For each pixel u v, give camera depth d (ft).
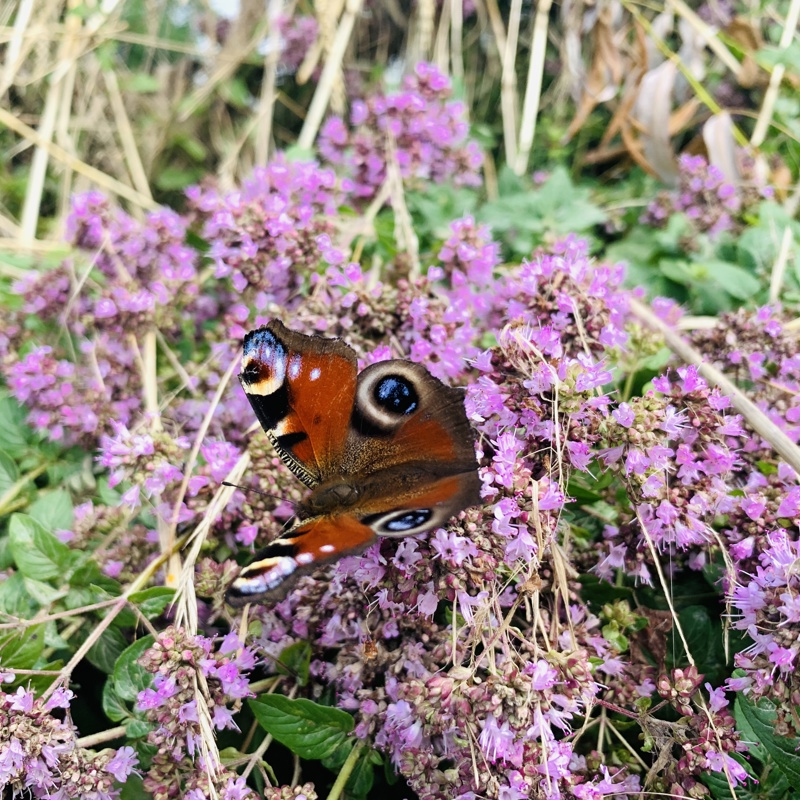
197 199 0.77
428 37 1.09
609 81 0.94
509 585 0.49
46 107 1.04
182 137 1.11
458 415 0.43
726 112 0.85
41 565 0.56
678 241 0.78
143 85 1.09
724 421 0.48
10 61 1.04
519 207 0.82
